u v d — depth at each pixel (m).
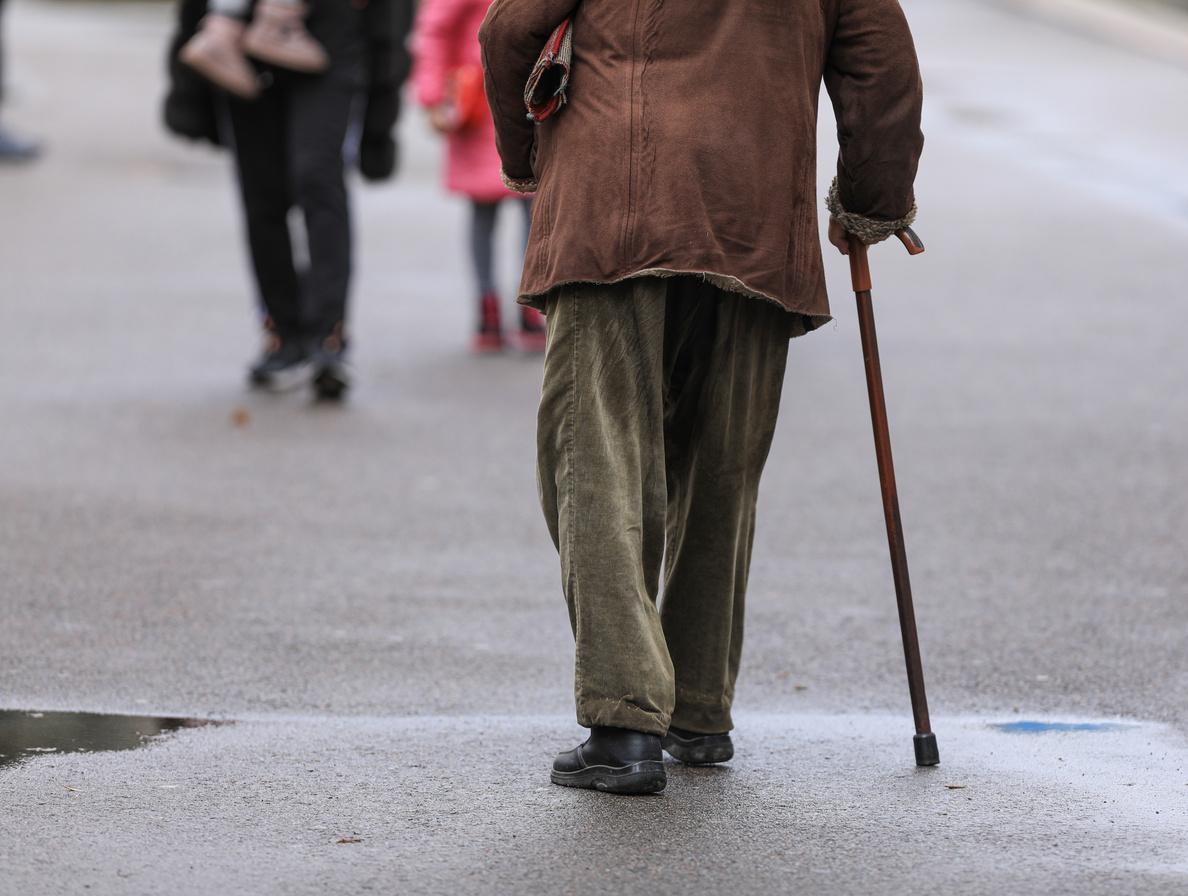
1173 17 116.12
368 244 43.34
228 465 23.95
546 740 13.34
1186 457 24.78
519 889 10.09
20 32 104.44
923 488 23.12
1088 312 35.91
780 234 11.52
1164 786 12.19
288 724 13.73
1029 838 11.04
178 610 17.34
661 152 11.34
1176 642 16.44
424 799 11.79
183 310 35.41
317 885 10.15
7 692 14.48
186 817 11.37
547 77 11.70
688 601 12.45
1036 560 19.69
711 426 11.98
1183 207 49.19
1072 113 72.38
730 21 11.50
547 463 11.88
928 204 49.28
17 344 31.94
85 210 47.16
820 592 18.39
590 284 11.50
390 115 28.39
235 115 27.70
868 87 11.72
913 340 33.31
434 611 17.55
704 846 10.84
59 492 22.23
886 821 11.38
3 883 10.13
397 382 29.62
